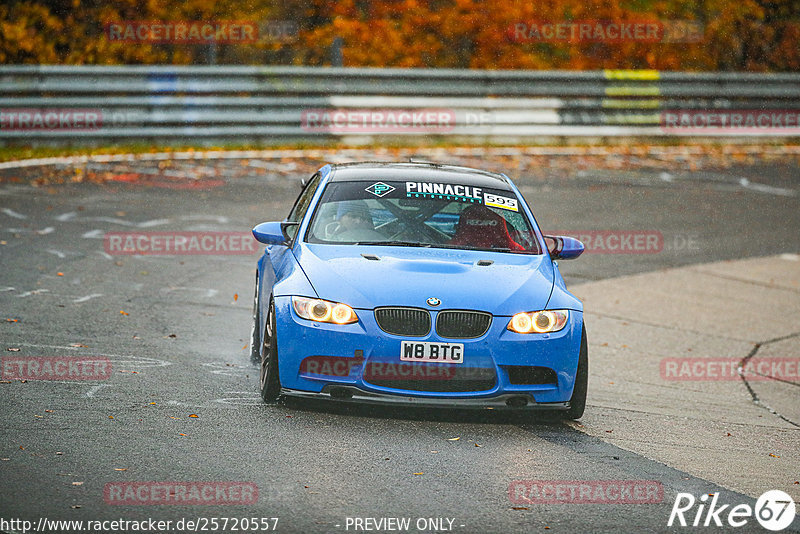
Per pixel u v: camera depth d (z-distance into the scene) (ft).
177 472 64.03
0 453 65.26
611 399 95.91
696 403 98.02
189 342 101.91
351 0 306.55
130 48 274.77
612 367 109.60
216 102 236.43
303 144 246.06
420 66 311.47
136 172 202.59
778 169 251.60
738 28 341.00
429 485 64.54
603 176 228.43
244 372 92.07
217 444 70.33
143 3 274.98
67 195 176.96
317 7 304.09
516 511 60.59
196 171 207.21
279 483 63.10
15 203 167.53
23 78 221.66
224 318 113.39
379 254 85.46
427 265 83.10
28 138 220.02
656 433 83.71
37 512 55.98
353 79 249.55
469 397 77.56
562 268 153.79
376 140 254.06
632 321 129.90
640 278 151.33
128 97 229.45
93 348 96.02
